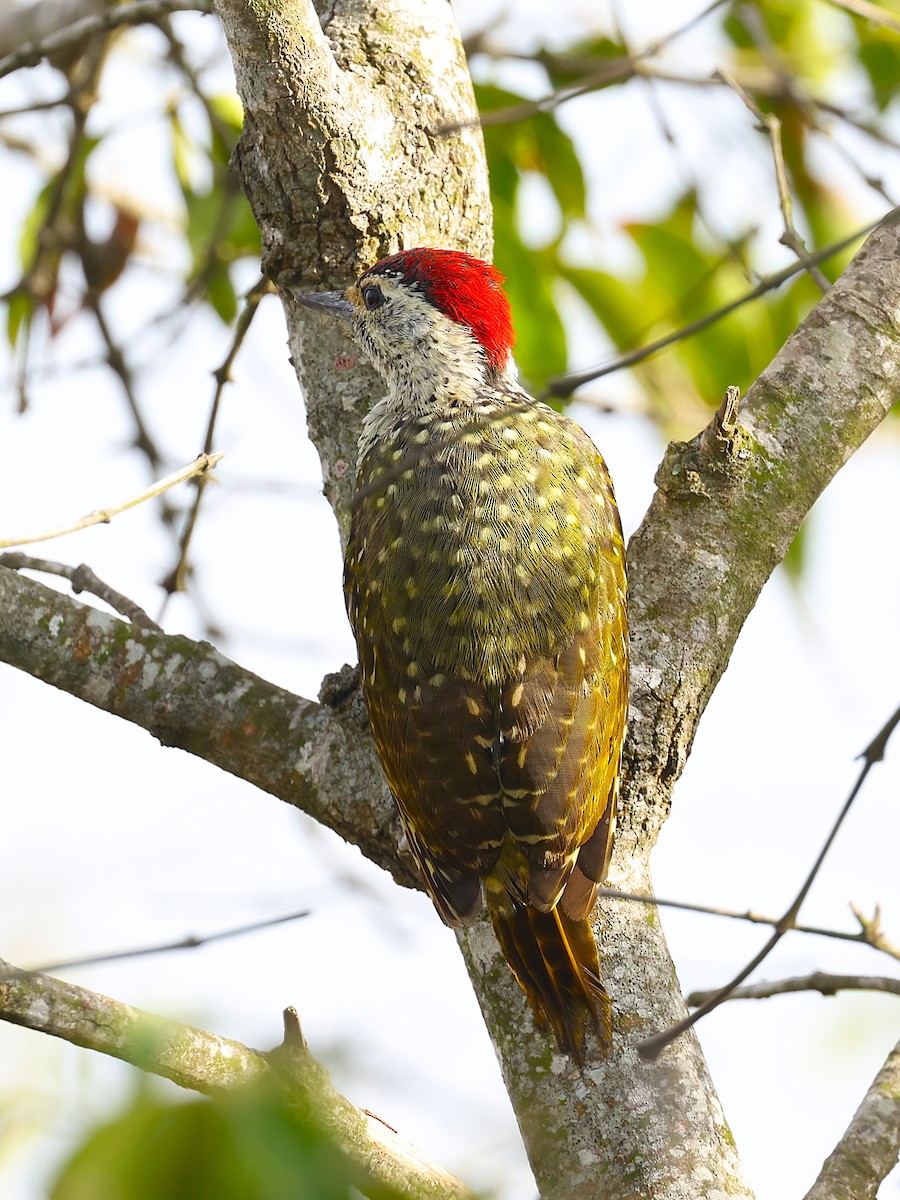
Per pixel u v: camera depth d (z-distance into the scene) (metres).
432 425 9.89
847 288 10.14
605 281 13.57
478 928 9.03
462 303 10.35
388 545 9.30
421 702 8.90
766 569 9.55
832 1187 7.89
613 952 8.70
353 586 9.58
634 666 9.27
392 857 9.48
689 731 9.30
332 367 10.67
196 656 9.70
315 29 10.08
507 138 13.48
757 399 9.80
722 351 13.62
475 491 9.30
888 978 9.25
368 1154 7.02
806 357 9.91
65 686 9.69
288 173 10.37
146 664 9.66
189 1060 6.65
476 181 10.97
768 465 9.58
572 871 8.66
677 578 9.41
